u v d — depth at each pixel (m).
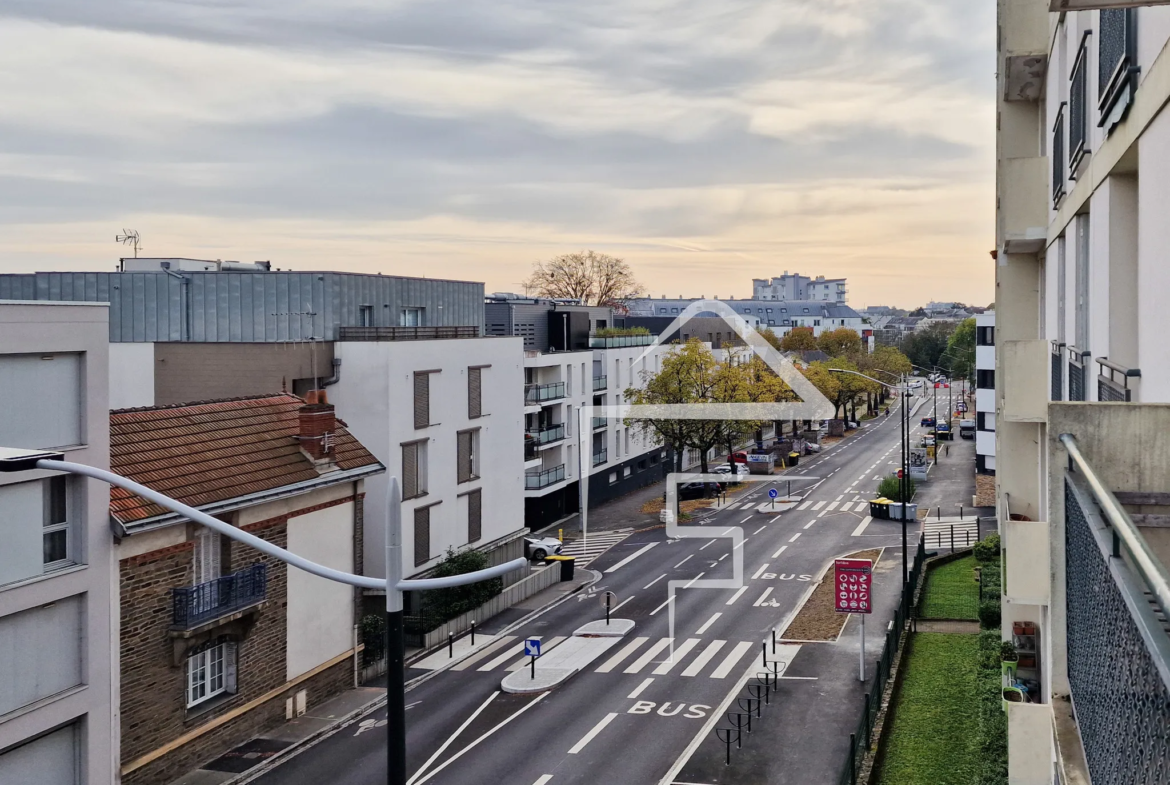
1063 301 15.13
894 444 88.75
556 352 55.50
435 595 34.84
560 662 30.81
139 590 21.53
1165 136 7.20
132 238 45.56
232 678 24.53
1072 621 7.10
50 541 19.55
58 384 19.55
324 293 38.44
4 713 18.28
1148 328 7.96
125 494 21.53
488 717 26.36
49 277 41.00
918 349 182.12
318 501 27.52
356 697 28.17
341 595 28.61
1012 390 12.84
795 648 31.27
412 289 42.97
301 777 22.61
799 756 22.69
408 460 34.91
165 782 22.17
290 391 33.59
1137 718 4.23
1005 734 19.12
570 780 22.00
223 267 43.47
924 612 34.59
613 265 104.25
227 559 24.17
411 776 22.55
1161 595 3.60
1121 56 8.41
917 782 20.28
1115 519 4.61
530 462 48.31
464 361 38.66
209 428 26.19
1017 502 19.22
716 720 25.33
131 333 40.41
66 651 19.72
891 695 25.88
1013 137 22.16
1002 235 21.27
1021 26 18.61
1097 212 10.53
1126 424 7.21
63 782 19.70
